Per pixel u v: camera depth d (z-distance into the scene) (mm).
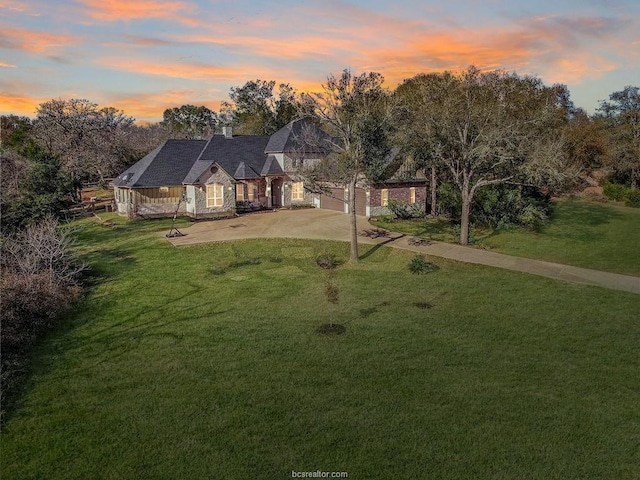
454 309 18781
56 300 18156
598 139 49656
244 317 18031
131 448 10281
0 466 9750
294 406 11852
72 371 13812
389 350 15070
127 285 21938
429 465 9648
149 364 14234
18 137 60000
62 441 10555
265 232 31578
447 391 12516
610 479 9219
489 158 28781
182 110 96750
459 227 32969
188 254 26938
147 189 38094
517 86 36531
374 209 36406
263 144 44312
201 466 9680
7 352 14539
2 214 24328
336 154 26688
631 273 23844
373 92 25281
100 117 54188
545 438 10500
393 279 22812
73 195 45719
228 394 12461
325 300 19953
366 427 10945
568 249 29047
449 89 32094
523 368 13812
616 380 13094
